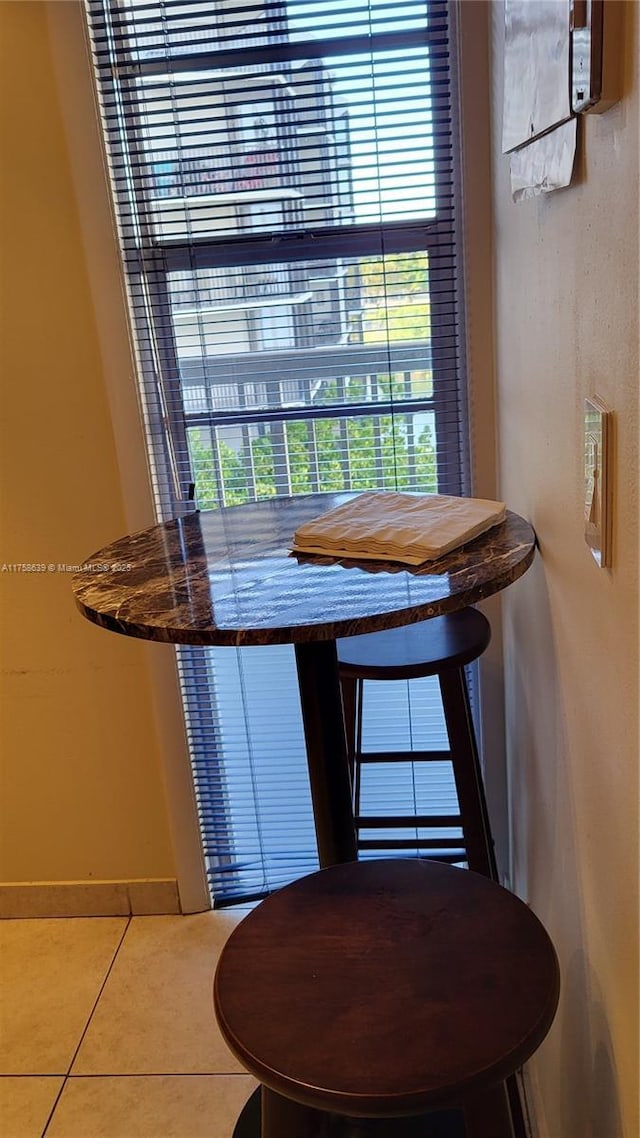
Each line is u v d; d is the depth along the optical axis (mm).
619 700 760
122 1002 1900
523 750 1580
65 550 1892
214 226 1747
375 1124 1062
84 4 1582
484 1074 771
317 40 1624
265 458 1898
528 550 1136
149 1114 1633
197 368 1841
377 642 1479
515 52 1145
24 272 1718
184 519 1470
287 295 1787
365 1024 837
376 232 1736
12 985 1970
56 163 1652
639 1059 752
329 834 1300
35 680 1987
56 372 1775
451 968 902
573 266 878
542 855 1375
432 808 2121
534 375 1203
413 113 1657
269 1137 893
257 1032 839
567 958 1143
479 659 1911
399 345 1812
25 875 2162
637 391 634
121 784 2062
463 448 1865
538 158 1009
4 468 1842
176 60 1646
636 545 664
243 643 932
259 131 1682
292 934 971
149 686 1967
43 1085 1712
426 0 1588
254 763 2076
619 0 625
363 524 1229
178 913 2156
